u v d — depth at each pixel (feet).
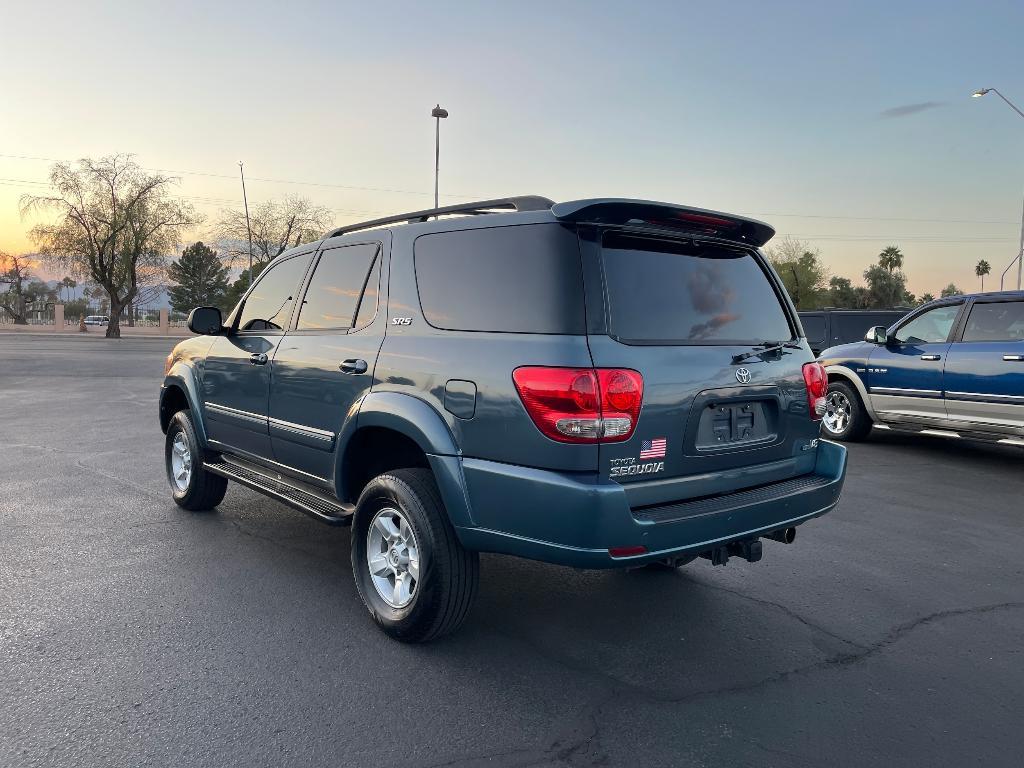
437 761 8.68
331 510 13.42
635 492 10.00
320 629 12.32
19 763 8.42
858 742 9.27
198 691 10.16
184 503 19.15
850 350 32.27
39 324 203.62
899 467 27.50
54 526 18.01
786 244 240.53
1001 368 26.14
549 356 9.78
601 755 8.89
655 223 10.85
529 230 10.59
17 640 11.67
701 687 10.64
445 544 11.12
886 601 14.15
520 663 11.27
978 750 9.12
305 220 191.62
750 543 11.48
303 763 8.57
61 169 153.17
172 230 163.32
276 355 14.99
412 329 11.96
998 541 18.19
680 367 10.44
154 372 65.26
